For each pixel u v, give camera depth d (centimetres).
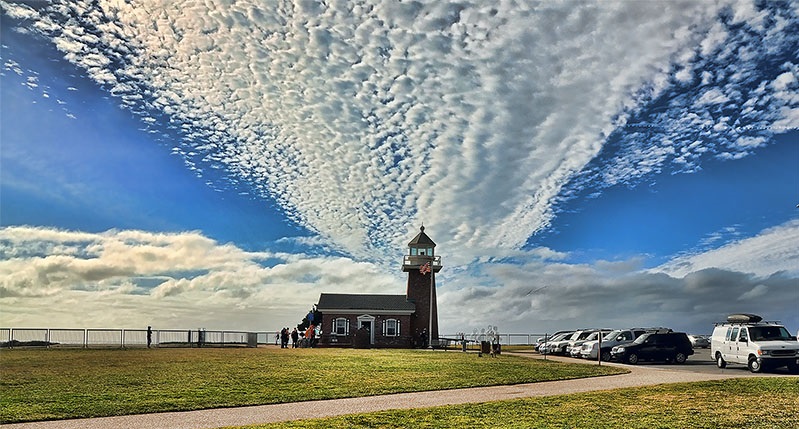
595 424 1540
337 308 6544
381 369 2962
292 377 2562
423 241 7100
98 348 5056
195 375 2616
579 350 4600
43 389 2144
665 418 1622
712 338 3550
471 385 2367
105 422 1591
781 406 1809
